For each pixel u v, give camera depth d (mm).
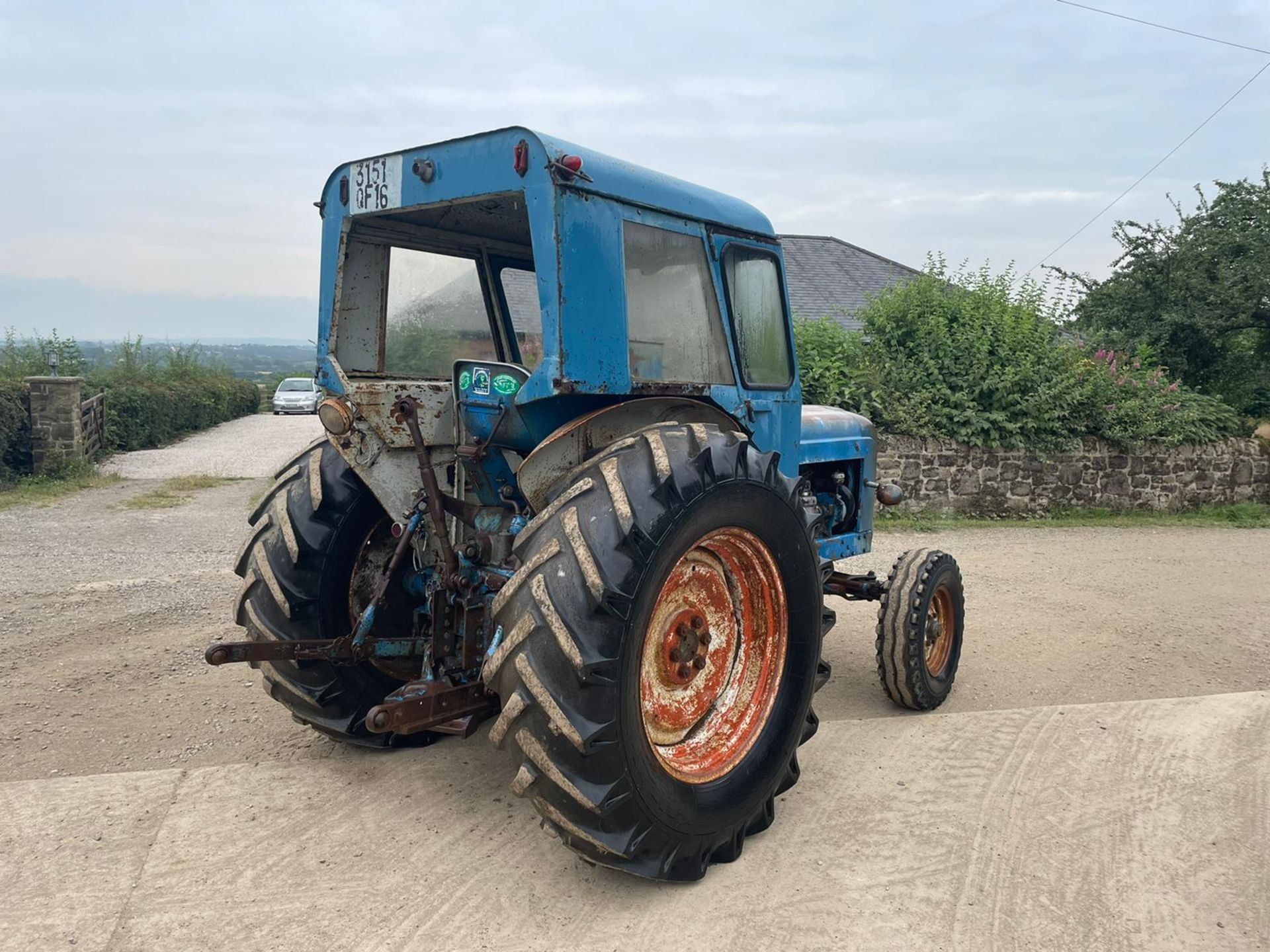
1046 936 2586
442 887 2736
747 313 3689
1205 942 2586
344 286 3389
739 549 3035
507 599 2498
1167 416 12328
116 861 2846
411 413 3062
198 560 7418
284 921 2551
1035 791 3484
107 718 4055
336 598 3383
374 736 3602
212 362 30578
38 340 19266
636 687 2506
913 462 11195
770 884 2805
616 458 2658
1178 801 3430
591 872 2834
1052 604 6828
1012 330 11914
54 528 8867
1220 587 7559
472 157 2840
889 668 4184
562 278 2676
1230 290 14312
